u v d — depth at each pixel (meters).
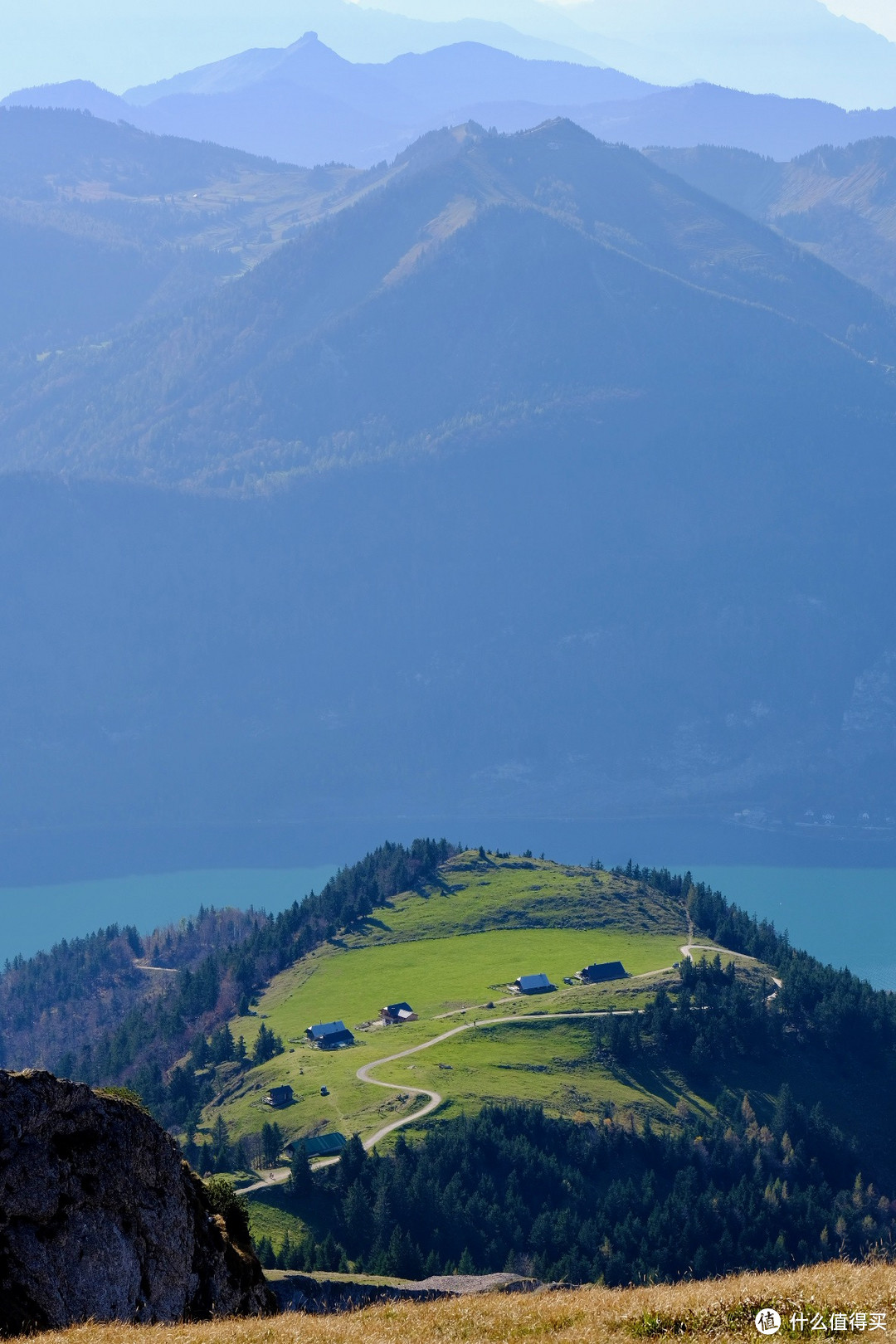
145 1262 75.50
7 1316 67.38
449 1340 60.31
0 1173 71.56
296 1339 58.91
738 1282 67.50
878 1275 65.25
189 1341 58.22
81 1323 66.69
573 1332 60.44
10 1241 70.06
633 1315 62.28
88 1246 72.81
